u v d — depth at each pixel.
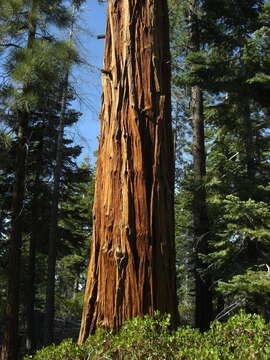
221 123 11.13
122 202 3.45
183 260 14.42
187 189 10.43
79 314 23.08
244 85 9.23
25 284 16.11
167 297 3.30
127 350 2.55
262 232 8.34
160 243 3.38
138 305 3.20
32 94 9.47
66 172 15.50
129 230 3.36
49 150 14.48
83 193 22.31
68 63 10.11
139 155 3.51
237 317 2.81
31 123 14.41
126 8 3.89
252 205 8.24
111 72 3.83
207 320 9.76
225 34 9.95
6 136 9.98
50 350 2.89
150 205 3.42
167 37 4.07
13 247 10.46
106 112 3.78
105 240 3.46
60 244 15.93
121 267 3.30
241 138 10.78
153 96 3.70
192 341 2.62
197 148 11.27
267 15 9.75
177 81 9.63
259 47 9.23
